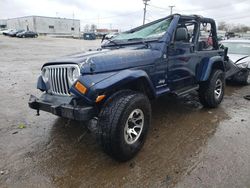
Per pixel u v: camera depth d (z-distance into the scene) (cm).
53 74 338
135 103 310
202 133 405
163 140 378
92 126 333
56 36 6091
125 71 325
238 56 832
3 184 272
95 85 295
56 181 279
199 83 503
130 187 271
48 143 364
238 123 450
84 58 321
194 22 455
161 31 409
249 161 318
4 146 352
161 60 388
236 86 782
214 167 305
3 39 3809
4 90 665
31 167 304
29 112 489
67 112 303
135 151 324
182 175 290
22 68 1087
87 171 298
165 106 541
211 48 538
